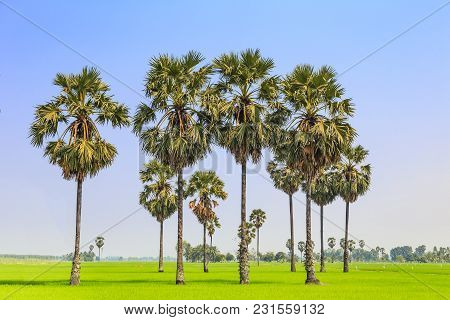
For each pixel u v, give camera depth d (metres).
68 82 46.34
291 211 91.88
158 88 48.91
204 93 48.88
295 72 49.72
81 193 46.34
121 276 70.44
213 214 91.25
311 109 49.56
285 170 88.06
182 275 48.06
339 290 40.31
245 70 48.75
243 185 49.44
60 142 45.78
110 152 46.78
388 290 40.47
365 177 87.19
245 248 49.22
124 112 47.81
